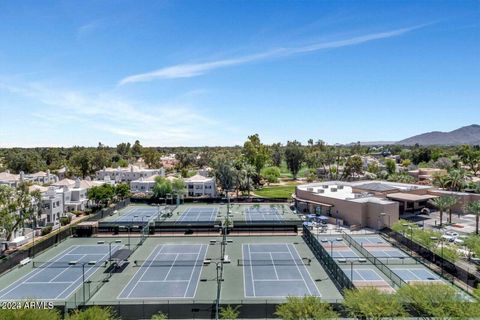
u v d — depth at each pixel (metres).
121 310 38.25
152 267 55.97
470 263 54.53
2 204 66.50
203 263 57.53
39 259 60.94
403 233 68.25
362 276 50.19
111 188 111.94
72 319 30.42
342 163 197.88
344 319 35.97
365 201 82.00
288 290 46.22
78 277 51.97
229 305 36.34
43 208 85.69
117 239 74.12
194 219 90.44
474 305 31.50
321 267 55.25
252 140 172.00
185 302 41.19
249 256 61.25
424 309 32.78
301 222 82.81
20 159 174.62
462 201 91.25
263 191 142.38
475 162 152.88
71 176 168.62
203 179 135.62
